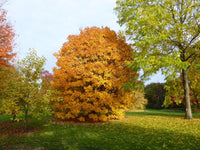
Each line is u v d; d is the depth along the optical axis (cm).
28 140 682
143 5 1278
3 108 771
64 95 1117
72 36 1206
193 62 1365
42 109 842
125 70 1191
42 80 907
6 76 838
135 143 629
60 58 1136
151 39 1009
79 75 1091
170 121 1152
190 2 1229
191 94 2014
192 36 1227
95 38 1143
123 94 1196
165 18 1126
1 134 796
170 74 983
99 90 1130
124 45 1284
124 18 1330
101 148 563
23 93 842
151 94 4109
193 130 860
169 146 598
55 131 820
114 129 874
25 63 852
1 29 1025
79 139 674
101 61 1109
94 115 1091
